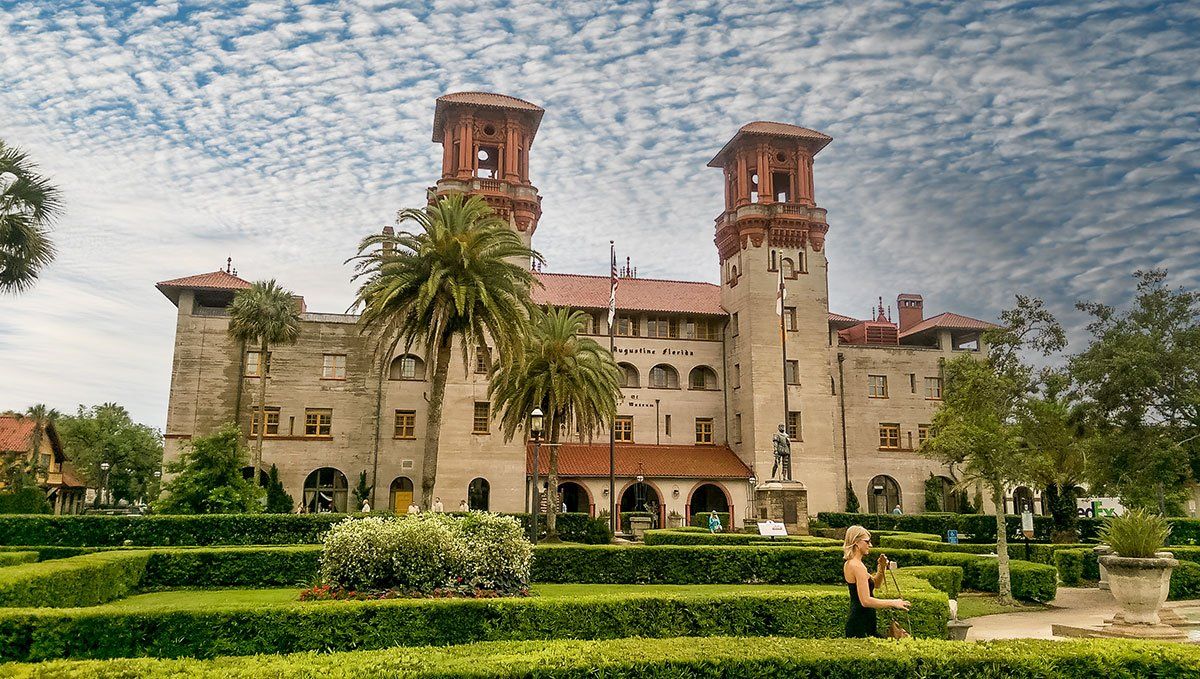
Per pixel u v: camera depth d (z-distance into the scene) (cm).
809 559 2662
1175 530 4416
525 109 5991
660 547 2614
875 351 7144
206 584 2441
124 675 791
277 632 1208
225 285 5991
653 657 881
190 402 5781
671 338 6838
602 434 6512
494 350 5712
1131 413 3722
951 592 2270
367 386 5997
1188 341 3766
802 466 6319
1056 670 924
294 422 5888
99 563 1998
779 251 6588
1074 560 3155
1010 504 6944
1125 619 1620
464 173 5812
